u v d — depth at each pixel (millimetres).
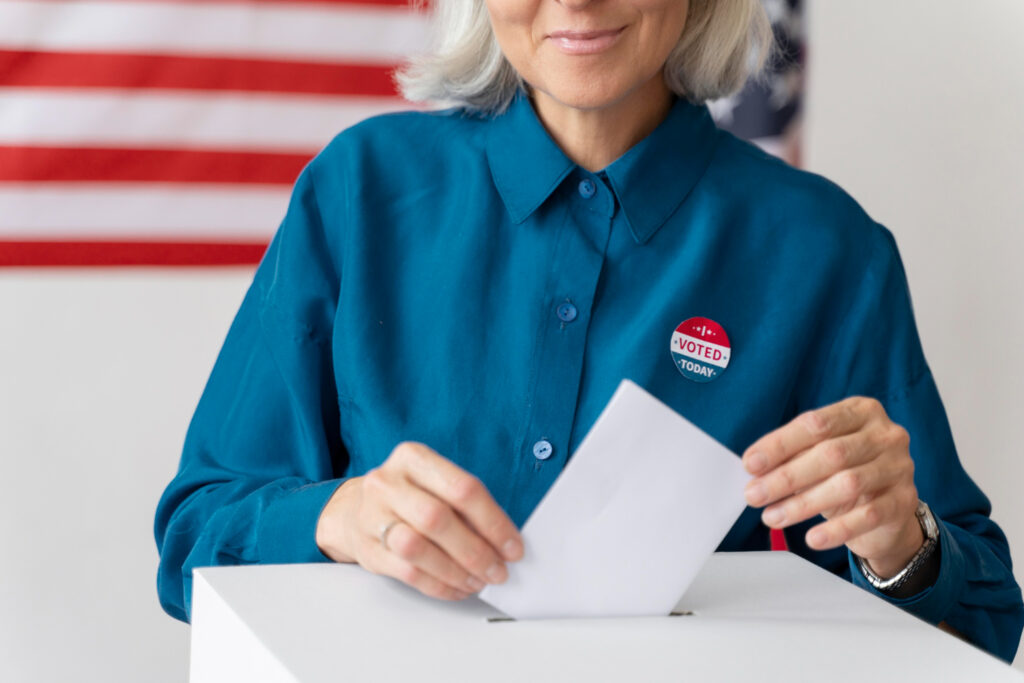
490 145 1389
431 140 1414
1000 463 2115
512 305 1342
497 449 1308
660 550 1084
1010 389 2094
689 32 1376
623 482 1071
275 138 2166
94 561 2170
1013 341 2082
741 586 1163
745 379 1342
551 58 1279
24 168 2074
